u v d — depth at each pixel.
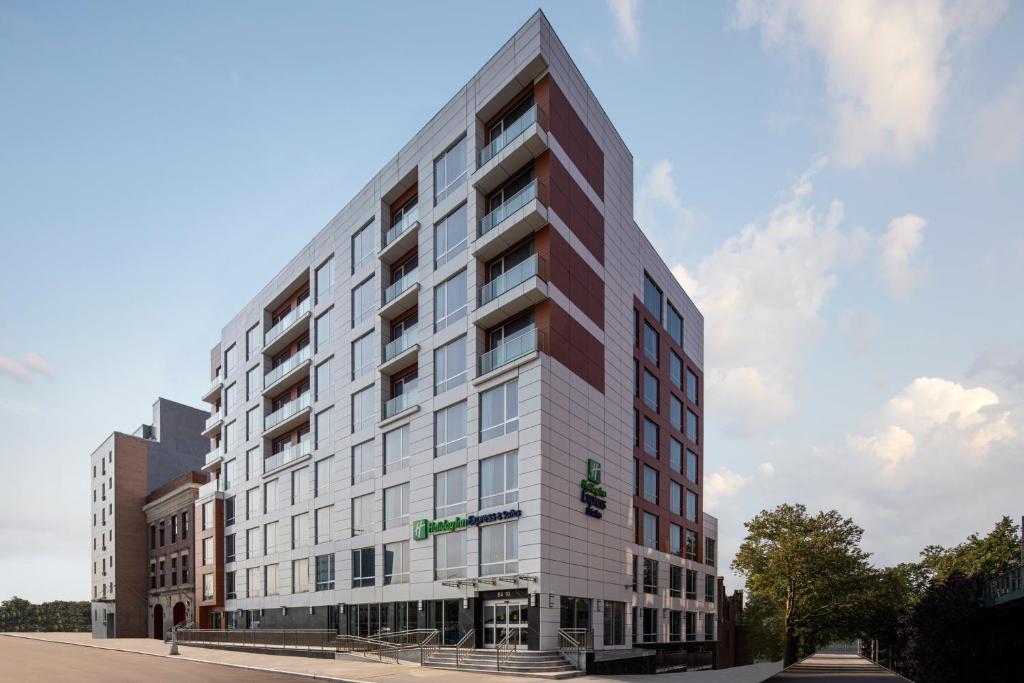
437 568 33.62
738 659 61.06
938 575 59.34
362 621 38.84
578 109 35.75
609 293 37.84
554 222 32.28
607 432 35.94
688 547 51.28
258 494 52.84
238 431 57.22
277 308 55.69
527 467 29.83
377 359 40.47
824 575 53.22
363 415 41.69
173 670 28.94
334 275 46.44
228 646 44.44
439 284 36.69
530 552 29.00
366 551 39.62
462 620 31.50
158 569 67.00
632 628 36.72
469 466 32.66
